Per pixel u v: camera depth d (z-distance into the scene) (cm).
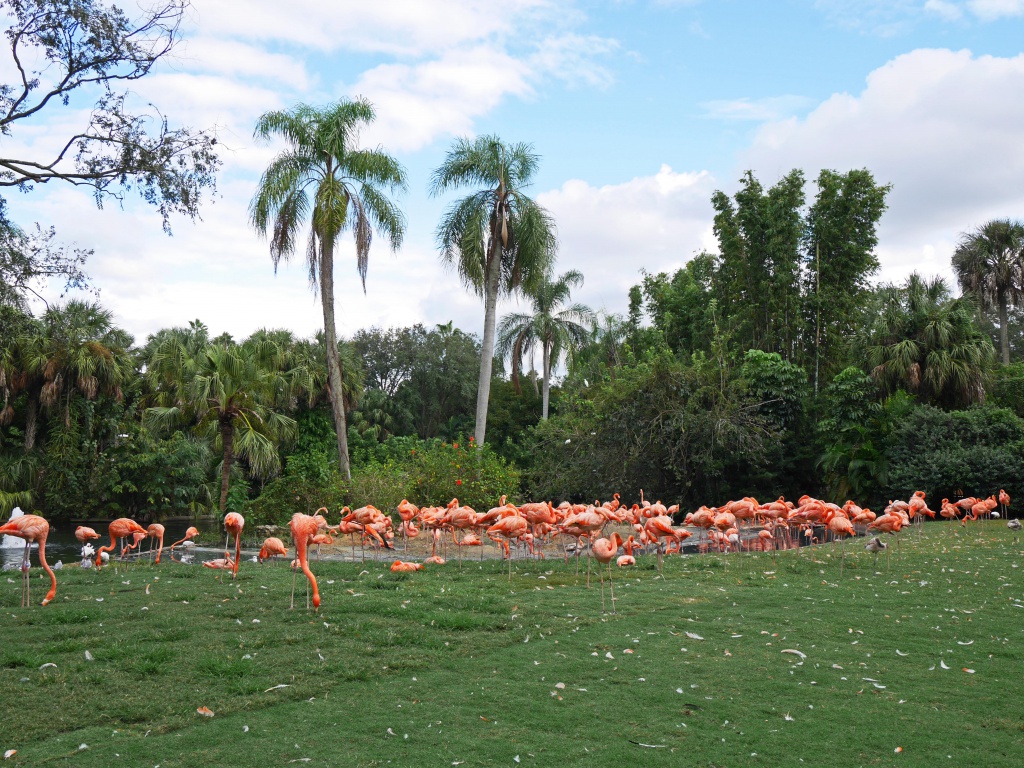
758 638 794
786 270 3416
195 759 494
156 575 1170
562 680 655
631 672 676
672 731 545
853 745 522
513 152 2753
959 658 730
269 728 546
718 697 615
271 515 2084
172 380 2600
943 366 2694
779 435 2781
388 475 2142
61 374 3091
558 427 2970
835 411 2756
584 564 1340
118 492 3164
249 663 679
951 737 535
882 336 2869
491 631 810
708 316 3916
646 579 1167
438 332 6147
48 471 3094
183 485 3384
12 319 1406
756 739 532
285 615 862
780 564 1338
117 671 655
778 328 3459
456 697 611
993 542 1695
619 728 551
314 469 2108
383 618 852
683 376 2812
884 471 2591
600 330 4516
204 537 2055
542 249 2700
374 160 2339
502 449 4716
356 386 4253
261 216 2309
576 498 3095
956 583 1143
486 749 513
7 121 1121
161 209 1236
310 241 2356
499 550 1709
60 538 2536
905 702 607
